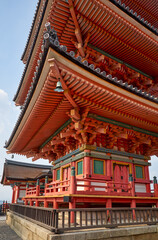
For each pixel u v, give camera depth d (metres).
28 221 10.96
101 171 12.79
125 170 13.97
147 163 15.24
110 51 15.67
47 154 19.14
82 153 12.62
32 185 32.09
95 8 12.10
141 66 17.80
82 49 13.76
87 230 7.70
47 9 11.69
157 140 15.67
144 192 14.07
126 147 14.83
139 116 13.10
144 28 14.16
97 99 10.84
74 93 10.23
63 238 6.75
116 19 13.10
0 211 36.06
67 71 8.67
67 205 14.70
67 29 13.02
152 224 9.63
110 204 10.90
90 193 10.55
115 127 13.20
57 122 13.89
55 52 7.82
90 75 9.23
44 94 10.23
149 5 18.70
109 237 7.71
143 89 19.28
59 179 16.42
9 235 13.07
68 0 11.30
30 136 17.03
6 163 35.72
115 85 10.16
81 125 11.84
